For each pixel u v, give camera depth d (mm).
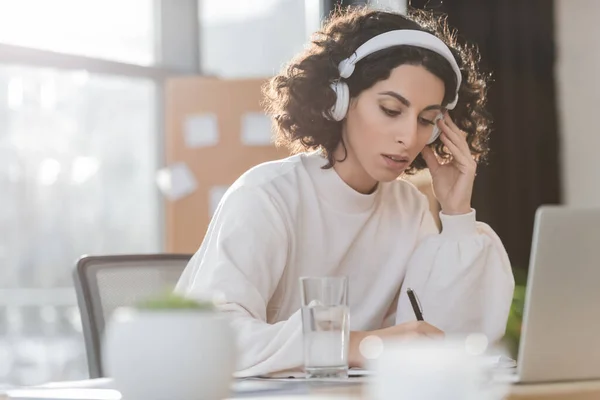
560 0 6141
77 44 5414
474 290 2320
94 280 2320
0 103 5195
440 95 2260
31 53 5199
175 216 5254
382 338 1841
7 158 5230
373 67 2221
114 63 5535
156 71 5707
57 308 5363
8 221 5242
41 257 5328
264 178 2293
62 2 5355
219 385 1063
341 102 2273
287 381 1607
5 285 5242
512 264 6043
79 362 5406
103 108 5559
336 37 2299
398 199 2490
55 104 5383
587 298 1331
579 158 6180
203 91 5242
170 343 1045
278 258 2197
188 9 5848
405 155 2232
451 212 2387
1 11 5121
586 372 1358
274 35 5750
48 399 1415
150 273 2420
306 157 2416
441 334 1873
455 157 2387
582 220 1313
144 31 5711
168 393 1046
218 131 5219
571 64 6164
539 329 1325
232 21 5828
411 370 910
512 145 6078
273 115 2533
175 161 5262
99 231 5516
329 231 2342
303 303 1620
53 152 5379
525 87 6094
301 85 2324
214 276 2051
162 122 5742
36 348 5316
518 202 6086
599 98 6180
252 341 1824
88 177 5492
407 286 2357
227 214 2191
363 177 2361
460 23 5977
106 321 2289
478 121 2523
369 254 2404
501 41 6051
